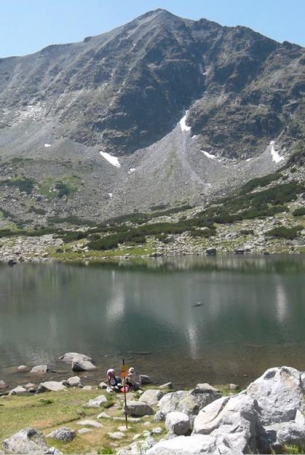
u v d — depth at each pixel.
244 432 16.41
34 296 77.81
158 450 15.87
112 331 52.50
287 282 82.00
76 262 136.88
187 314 59.50
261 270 99.12
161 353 43.12
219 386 32.84
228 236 154.50
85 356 42.25
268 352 41.88
